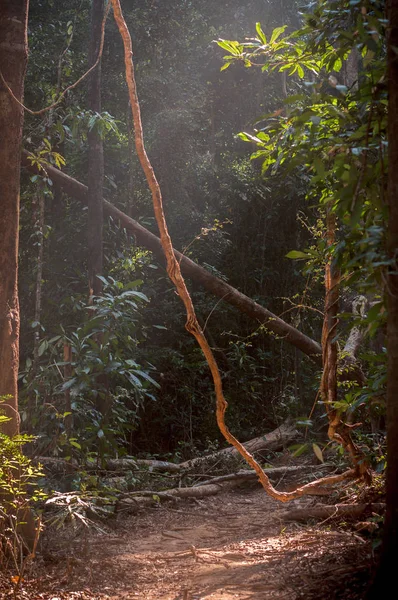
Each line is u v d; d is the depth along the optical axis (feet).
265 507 22.03
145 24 37.19
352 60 29.12
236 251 39.34
